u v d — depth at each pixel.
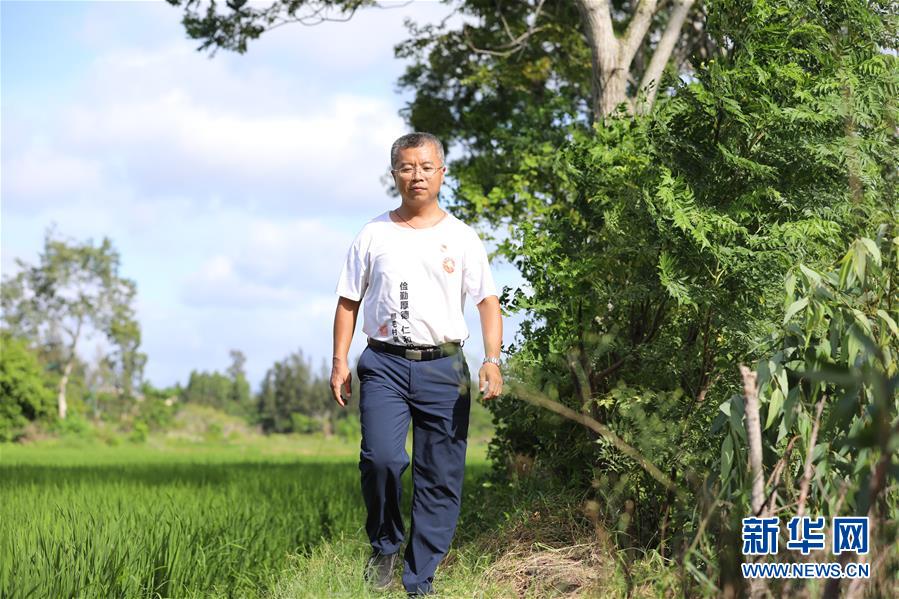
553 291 4.96
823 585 2.51
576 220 5.50
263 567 4.80
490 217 7.60
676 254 4.47
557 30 12.06
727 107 4.33
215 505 6.73
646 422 4.07
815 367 3.03
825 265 4.13
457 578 4.24
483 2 12.49
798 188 4.48
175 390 101.12
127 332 75.12
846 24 4.66
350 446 53.59
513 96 12.32
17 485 9.88
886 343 2.92
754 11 4.55
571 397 5.02
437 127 12.84
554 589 3.78
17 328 75.25
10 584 3.81
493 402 5.46
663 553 3.75
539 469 5.28
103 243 75.94
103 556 4.22
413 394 4.17
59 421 57.62
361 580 4.13
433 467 4.20
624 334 4.90
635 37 8.62
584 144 5.30
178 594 4.17
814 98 4.30
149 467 16.66
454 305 4.22
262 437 68.94
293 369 80.94
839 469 2.86
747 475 2.92
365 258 4.29
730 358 4.36
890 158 4.10
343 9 9.87
